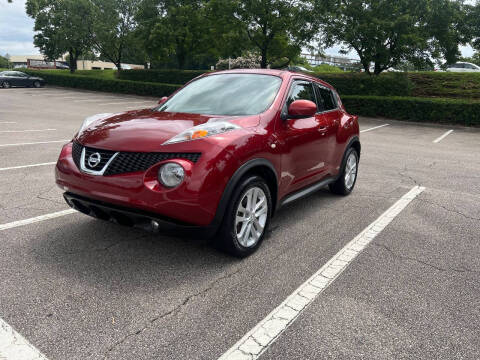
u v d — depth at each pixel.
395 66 21.52
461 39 20.20
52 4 38.41
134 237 3.58
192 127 3.03
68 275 2.85
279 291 2.78
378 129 15.25
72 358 2.01
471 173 7.25
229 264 3.15
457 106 17.03
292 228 4.05
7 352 2.03
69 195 3.10
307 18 20.91
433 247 3.70
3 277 2.78
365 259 3.37
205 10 27.70
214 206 2.82
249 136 3.10
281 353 2.12
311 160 4.14
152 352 2.08
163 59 33.03
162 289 2.72
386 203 5.09
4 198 4.57
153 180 2.73
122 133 3.04
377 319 2.48
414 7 19.12
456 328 2.42
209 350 2.12
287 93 3.84
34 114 15.63
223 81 4.07
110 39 35.06
